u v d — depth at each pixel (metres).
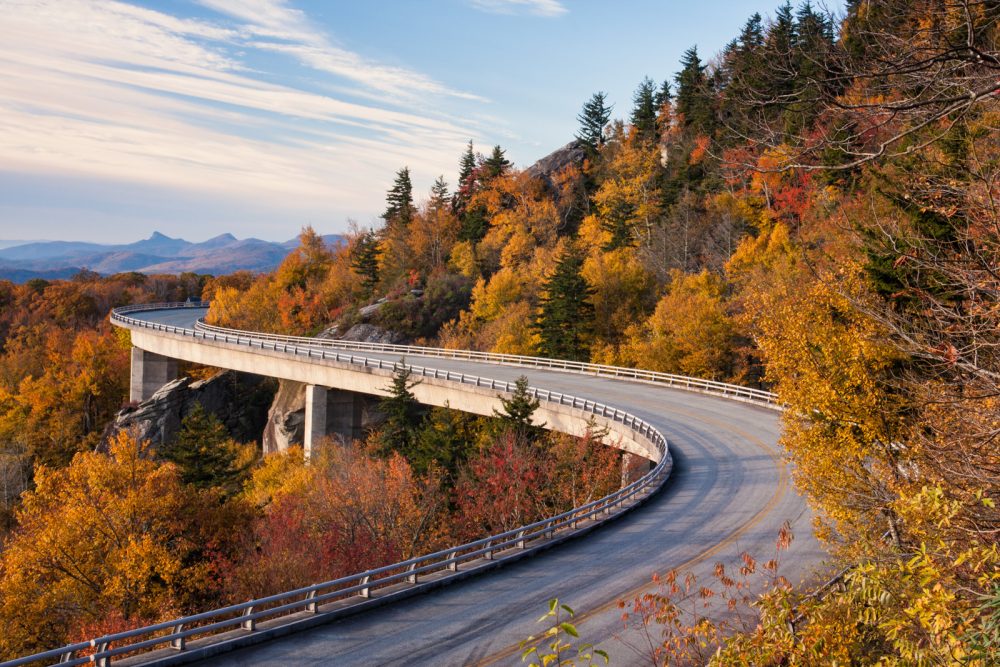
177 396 70.94
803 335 14.37
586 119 105.25
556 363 54.50
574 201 93.44
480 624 14.50
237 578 28.30
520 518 34.53
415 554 32.34
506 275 73.12
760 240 52.62
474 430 50.75
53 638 27.73
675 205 73.44
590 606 15.29
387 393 50.66
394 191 112.38
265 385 79.44
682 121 83.62
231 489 43.03
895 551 12.10
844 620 6.93
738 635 7.30
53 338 102.12
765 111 5.80
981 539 7.03
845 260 14.16
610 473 34.94
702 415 37.59
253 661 12.90
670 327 53.66
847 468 14.32
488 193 99.12
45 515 29.27
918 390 10.70
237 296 102.56
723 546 19.30
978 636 5.04
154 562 27.52
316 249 110.50
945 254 8.15
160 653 12.84
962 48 4.59
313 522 33.00
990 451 7.45
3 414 86.12
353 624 14.59
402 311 82.69
